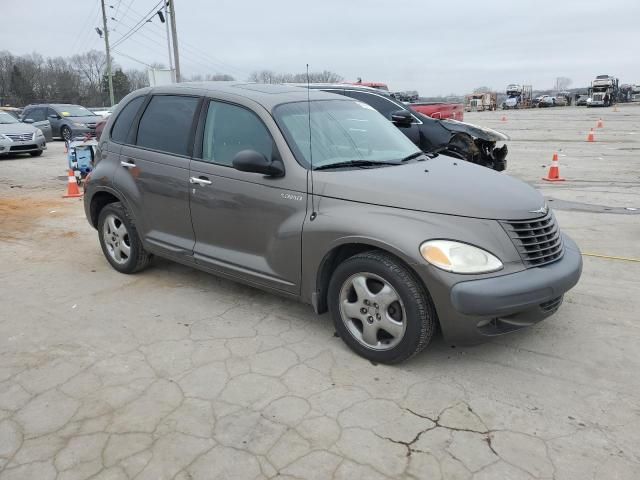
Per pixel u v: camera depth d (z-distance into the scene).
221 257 4.31
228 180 4.14
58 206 8.89
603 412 3.06
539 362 3.59
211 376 3.45
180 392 3.27
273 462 2.67
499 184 3.77
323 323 4.19
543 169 12.14
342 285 3.62
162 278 5.21
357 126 4.46
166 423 2.98
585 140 19.20
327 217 3.60
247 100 4.21
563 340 3.88
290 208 3.80
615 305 4.45
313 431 2.90
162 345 3.86
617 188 9.65
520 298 3.18
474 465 2.64
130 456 2.73
